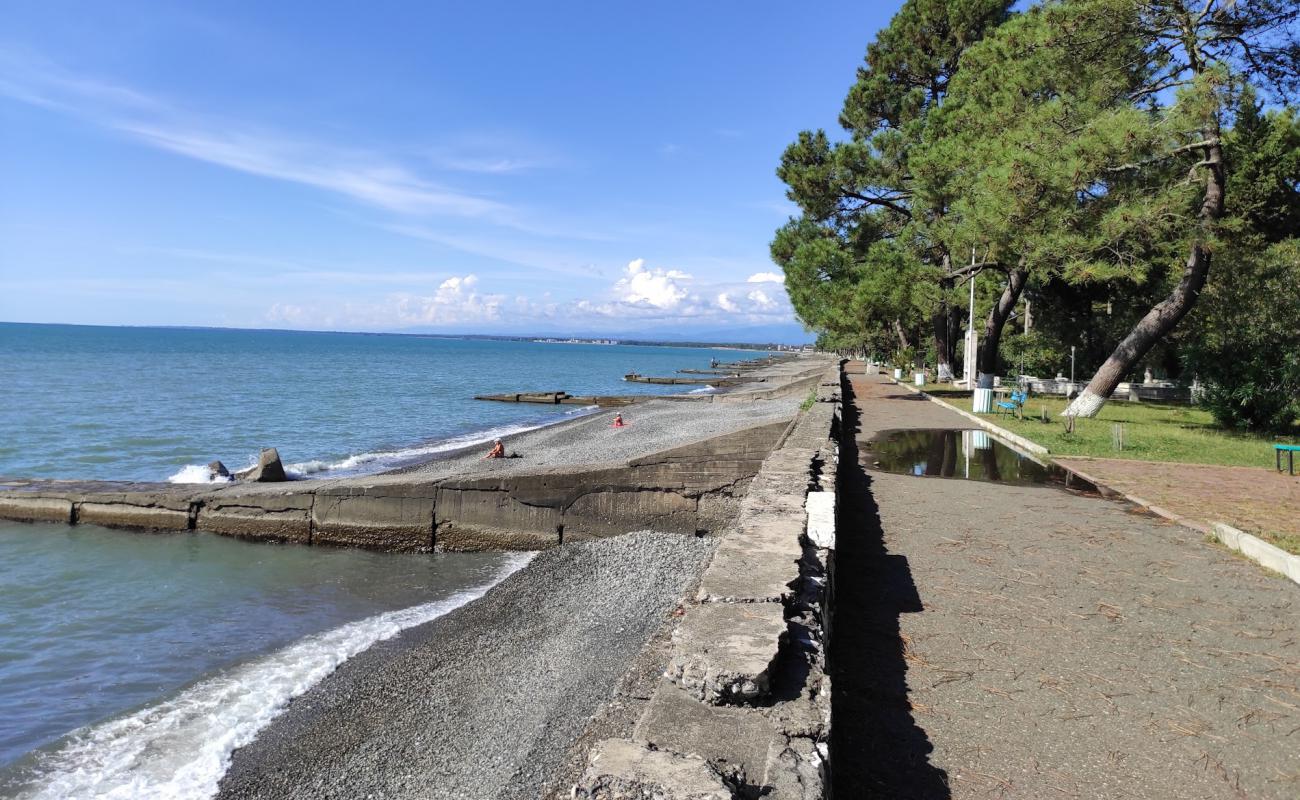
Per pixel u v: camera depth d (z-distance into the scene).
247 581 11.51
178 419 32.53
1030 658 4.72
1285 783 3.39
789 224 33.72
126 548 13.42
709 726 2.82
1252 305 19.75
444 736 6.35
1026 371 41.50
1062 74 19.58
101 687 7.50
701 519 13.77
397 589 11.12
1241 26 18.00
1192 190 17.81
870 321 28.50
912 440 16.58
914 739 3.72
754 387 47.50
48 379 53.12
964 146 24.61
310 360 98.56
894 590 6.05
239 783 5.77
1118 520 8.73
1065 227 18.03
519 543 14.00
